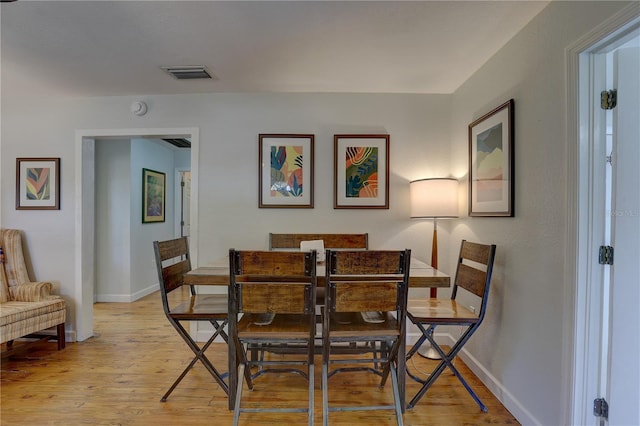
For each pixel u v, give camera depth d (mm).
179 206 5535
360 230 2895
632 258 1363
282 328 1794
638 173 1357
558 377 1531
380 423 1810
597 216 1410
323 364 1702
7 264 2797
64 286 2975
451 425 1792
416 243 2891
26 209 3000
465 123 2600
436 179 2572
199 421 1813
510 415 1885
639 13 1150
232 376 1899
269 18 1787
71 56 2215
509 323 1938
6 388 2139
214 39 2008
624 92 1361
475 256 2100
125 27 1871
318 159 2906
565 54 1494
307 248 2311
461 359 2576
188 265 2354
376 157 2889
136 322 3451
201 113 2922
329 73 2488
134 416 1850
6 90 2797
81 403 1971
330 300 1675
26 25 1844
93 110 2961
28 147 3000
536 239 1702
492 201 2135
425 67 2373
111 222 4297
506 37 1958
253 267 1643
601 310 1412
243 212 2918
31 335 2857
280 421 1820
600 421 1419
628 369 1378
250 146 2920
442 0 1629
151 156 4820
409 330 2893
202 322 2932
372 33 1935
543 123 1656
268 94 2906
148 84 2697
